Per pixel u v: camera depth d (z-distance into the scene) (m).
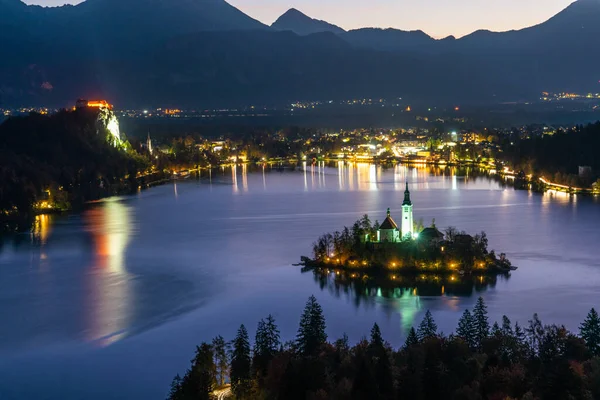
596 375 183.88
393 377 189.25
